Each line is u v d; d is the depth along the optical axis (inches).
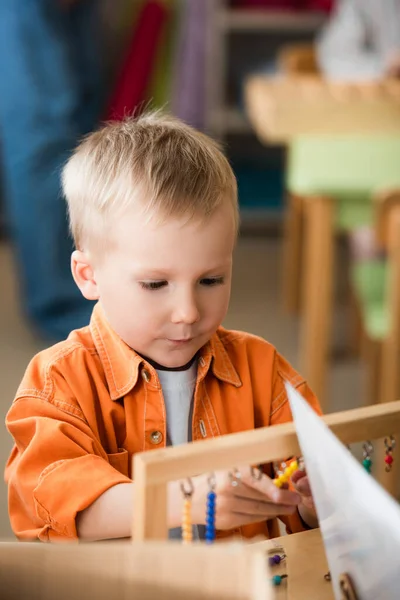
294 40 193.2
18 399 41.5
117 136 41.9
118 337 42.7
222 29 177.9
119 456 41.8
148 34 168.9
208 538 32.1
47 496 37.6
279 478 34.1
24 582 27.4
